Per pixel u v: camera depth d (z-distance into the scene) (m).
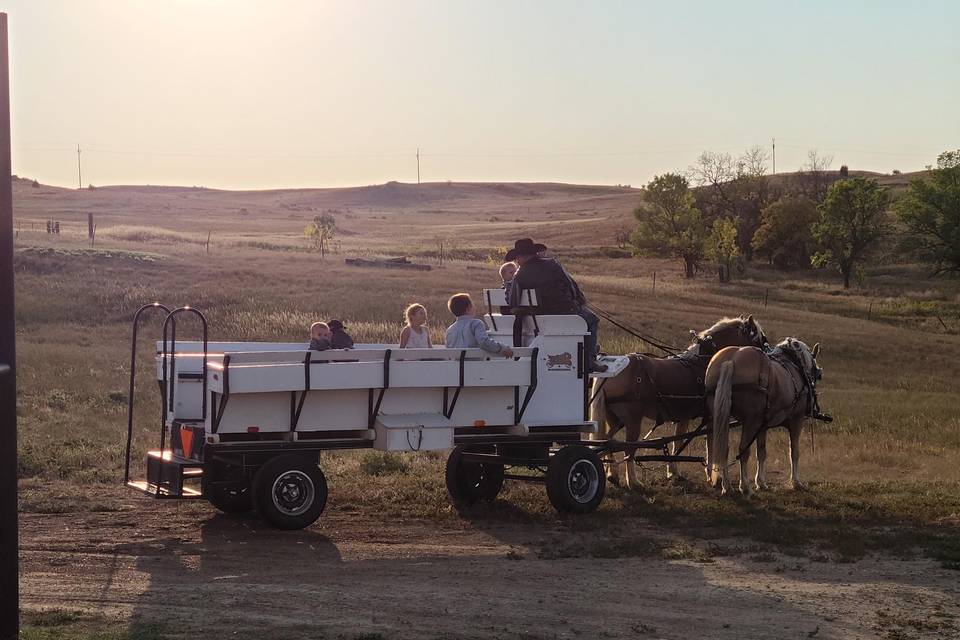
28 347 28.42
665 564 9.24
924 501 12.77
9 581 5.95
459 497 12.19
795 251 93.81
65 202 162.88
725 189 101.56
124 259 48.50
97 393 20.34
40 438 15.17
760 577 8.84
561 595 8.05
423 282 50.50
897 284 83.25
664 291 58.72
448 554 9.51
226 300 41.69
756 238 94.62
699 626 7.34
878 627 7.40
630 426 13.36
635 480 13.68
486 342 10.72
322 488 10.23
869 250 85.38
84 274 44.50
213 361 10.57
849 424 21.94
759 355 13.30
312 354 9.89
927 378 36.97
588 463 11.54
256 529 10.38
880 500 12.87
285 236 101.06
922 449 18.50
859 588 8.49
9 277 5.75
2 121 5.66
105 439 15.36
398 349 10.33
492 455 11.84
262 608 7.41
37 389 20.72
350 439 10.43
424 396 10.69
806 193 109.88
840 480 14.95
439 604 7.67
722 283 74.69
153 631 6.67
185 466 9.83
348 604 7.60
